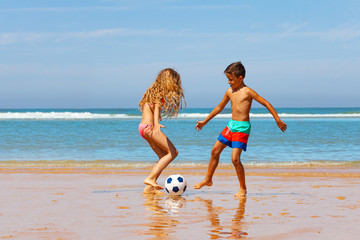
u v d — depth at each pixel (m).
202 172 8.59
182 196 5.51
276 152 13.37
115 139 18.36
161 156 6.07
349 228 3.51
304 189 6.17
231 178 7.63
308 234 3.29
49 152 13.30
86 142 16.91
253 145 15.77
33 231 3.39
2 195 5.47
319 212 4.27
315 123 34.59
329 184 6.75
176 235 3.25
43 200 5.06
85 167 9.49
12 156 12.14
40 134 21.00
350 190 6.05
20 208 4.50
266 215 4.11
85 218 3.94
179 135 21.20
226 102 5.97
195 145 15.71
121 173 8.36
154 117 5.84
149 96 5.95
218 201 5.06
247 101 5.61
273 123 34.50
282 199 5.20
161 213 4.21
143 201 5.04
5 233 3.33
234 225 3.62
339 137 19.50
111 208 4.52
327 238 3.16
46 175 7.93
